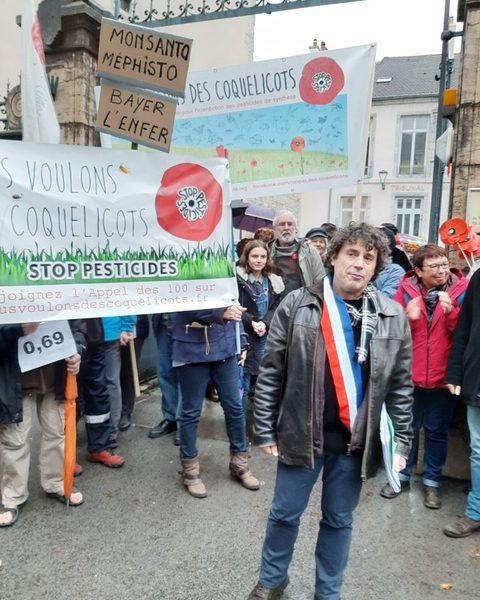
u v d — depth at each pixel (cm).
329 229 591
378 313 211
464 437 356
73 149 272
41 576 250
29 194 263
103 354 360
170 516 304
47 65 422
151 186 289
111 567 257
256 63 370
